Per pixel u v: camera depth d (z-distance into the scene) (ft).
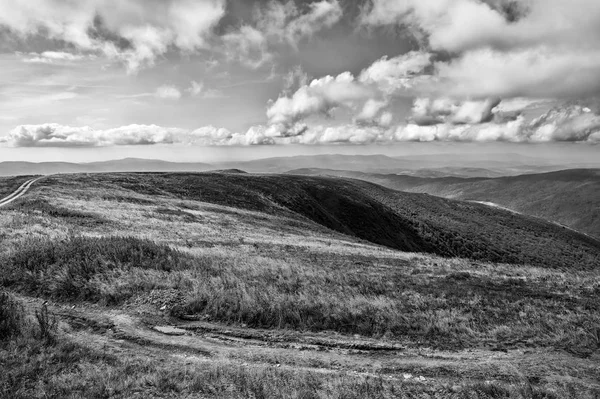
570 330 40.50
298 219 218.18
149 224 111.55
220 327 39.58
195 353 33.71
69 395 24.68
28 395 24.40
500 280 63.21
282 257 75.77
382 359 34.24
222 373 28.99
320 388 27.61
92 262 51.98
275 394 26.09
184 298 44.47
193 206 167.73
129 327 38.19
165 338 36.45
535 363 34.24
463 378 31.17
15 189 156.35
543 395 28.50
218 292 45.21
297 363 32.63
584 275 71.41
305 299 44.96
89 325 38.32
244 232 121.80
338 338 38.32
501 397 27.91
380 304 45.01
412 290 52.47
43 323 34.01
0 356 29.14
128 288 46.50
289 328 40.14
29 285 47.57
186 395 25.72
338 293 48.78
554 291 56.49
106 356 31.22
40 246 58.95
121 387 25.94
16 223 85.46
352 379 29.40
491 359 34.86
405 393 27.76
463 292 51.98
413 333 39.73
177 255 61.05
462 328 40.57
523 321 42.70
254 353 34.22
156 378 27.37
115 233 90.94
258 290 46.96
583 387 30.25
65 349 31.42
